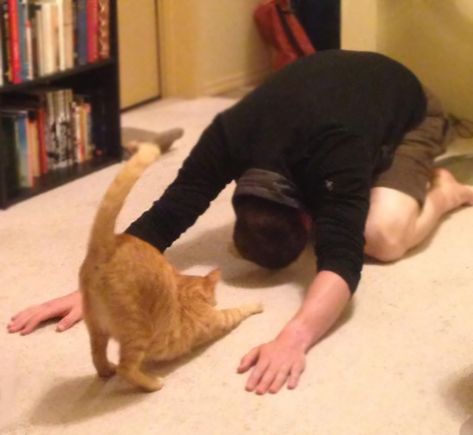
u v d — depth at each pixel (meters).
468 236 2.22
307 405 1.49
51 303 1.80
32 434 1.42
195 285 1.64
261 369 1.55
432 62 3.30
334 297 1.66
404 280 1.96
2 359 1.64
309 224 1.89
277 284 1.95
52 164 2.76
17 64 2.47
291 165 1.78
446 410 1.47
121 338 1.44
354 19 3.10
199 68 3.89
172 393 1.53
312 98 1.80
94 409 1.49
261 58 4.25
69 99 2.78
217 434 1.42
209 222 2.34
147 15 3.74
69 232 2.28
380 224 1.98
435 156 2.26
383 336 1.72
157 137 3.00
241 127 1.84
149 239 1.80
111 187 1.36
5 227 2.31
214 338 1.70
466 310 1.83
